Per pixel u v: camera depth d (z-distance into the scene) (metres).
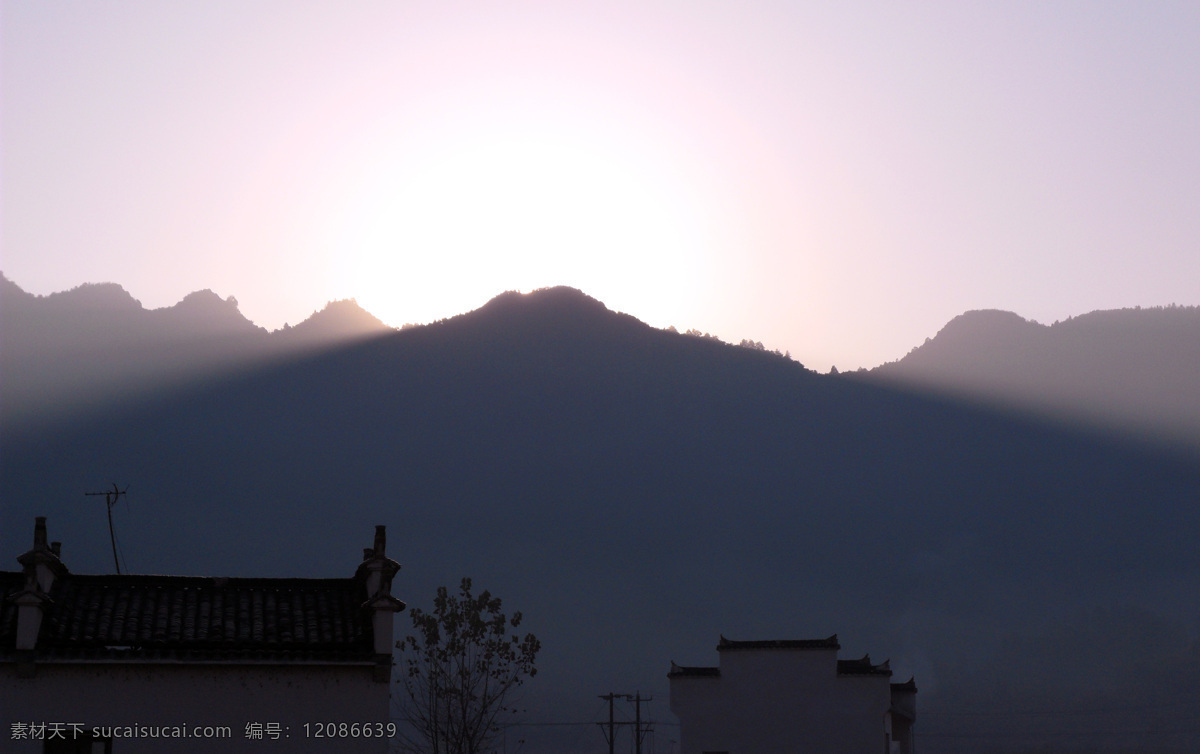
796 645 65.50
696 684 65.81
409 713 49.16
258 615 38.25
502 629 47.81
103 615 36.97
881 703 64.44
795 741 64.31
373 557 39.38
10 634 35.22
